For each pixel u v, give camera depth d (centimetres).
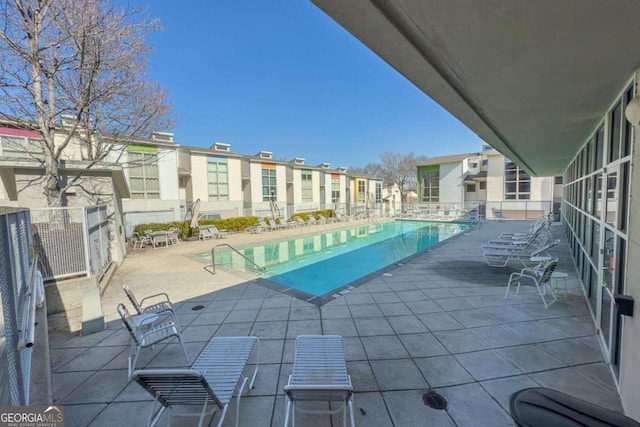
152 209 1580
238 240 1363
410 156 3791
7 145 1096
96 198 853
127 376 309
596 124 451
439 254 935
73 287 527
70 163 804
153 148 1580
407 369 309
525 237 1075
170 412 228
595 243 435
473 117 411
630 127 271
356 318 441
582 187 607
